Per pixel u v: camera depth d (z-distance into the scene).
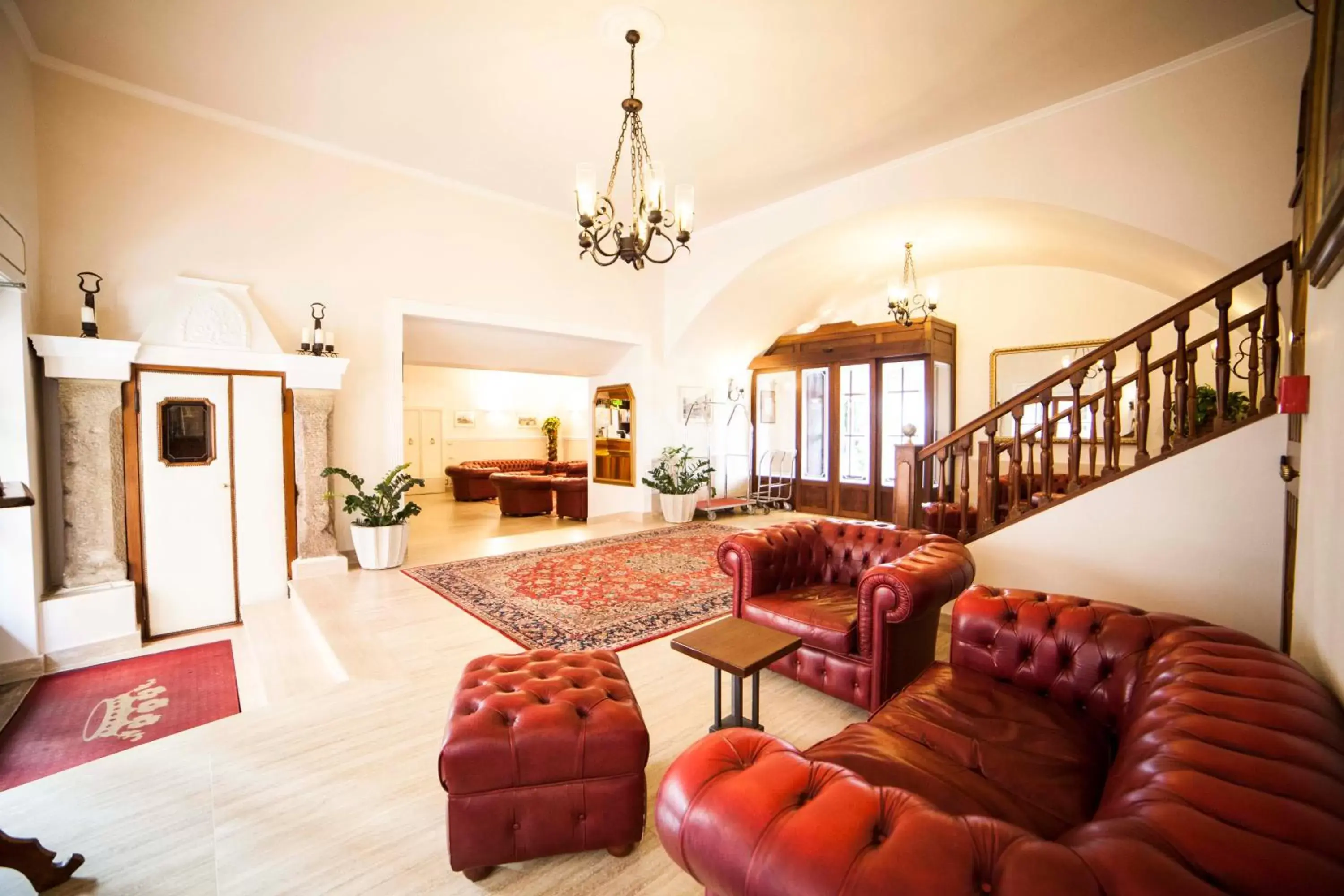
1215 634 1.63
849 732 1.66
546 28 3.12
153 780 2.04
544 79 3.60
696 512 7.64
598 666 2.06
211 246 4.14
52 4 2.97
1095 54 3.38
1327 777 0.89
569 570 4.75
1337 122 1.32
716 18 3.03
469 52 3.34
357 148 4.63
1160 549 2.98
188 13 3.03
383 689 2.70
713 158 4.72
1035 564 3.36
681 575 4.59
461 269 5.45
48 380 3.54
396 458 5.10
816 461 8.06
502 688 1.87
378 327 4.97
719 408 8.16
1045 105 3.93
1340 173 1.25
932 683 1.95
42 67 3.48
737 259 6.29
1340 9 1.31
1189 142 3.47
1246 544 2.74
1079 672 1.84
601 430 7.77
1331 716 1.11
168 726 2.84
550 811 1.63
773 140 4.41
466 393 11.55
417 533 6.77
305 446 4.40
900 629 2.47
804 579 3.22
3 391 3.18
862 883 0.76
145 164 3.88
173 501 3.95
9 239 2.96
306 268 4.58
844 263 6.52
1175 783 0.91
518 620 3.58
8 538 3.23
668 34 3.16
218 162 4.15
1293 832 0.76
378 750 2.23
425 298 5.23
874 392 7.34
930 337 6.86
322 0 2.92
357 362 4.87
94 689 3.20
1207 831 0.78
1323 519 1.64
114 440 3.67
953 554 2.68
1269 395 2.67
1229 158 3.35
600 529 6.71
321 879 1.61
